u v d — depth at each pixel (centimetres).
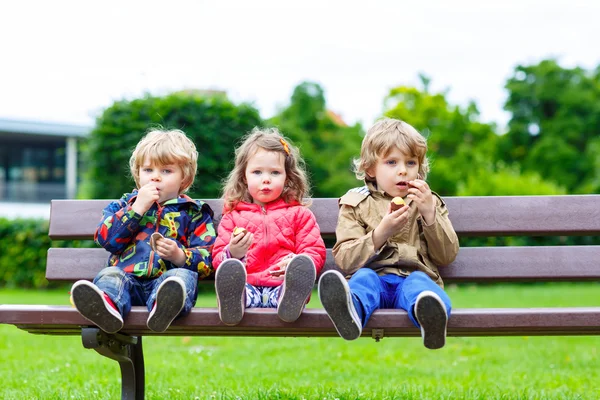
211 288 1039
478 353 536
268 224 297
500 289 1309
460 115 2802
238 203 304
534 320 237
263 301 282
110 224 280
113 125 1091
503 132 3183
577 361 486
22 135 2461
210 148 1077
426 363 490
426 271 286
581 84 3152
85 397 339
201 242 297
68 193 2452
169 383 387
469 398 334
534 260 304
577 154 2959
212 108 1083
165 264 288
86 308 233
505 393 351
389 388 366
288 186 308
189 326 246
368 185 304
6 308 245
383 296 276
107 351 258
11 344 558
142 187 289
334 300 229
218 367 456
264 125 1121
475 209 312
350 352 537
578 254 304
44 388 363
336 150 2352
